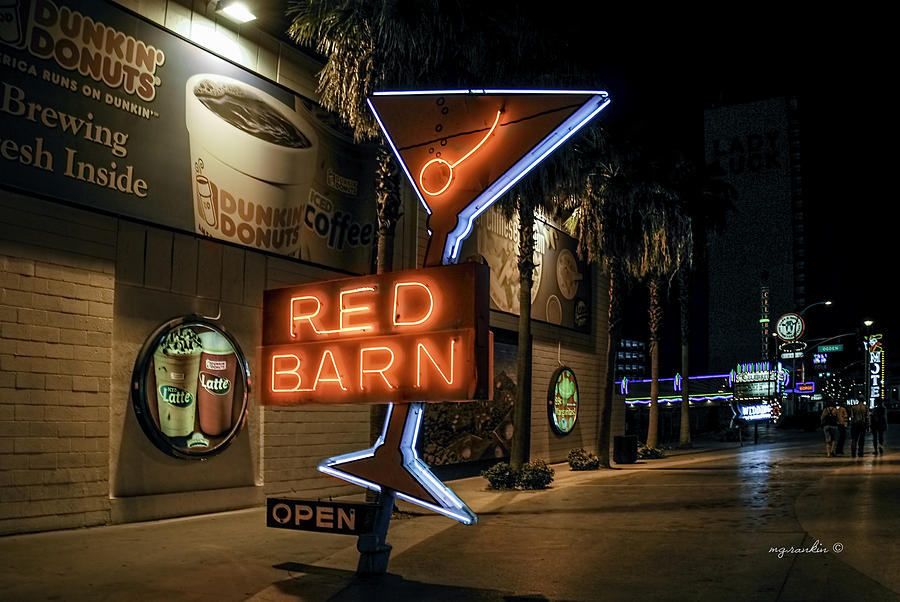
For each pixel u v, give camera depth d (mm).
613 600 7328
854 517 11969
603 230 24141
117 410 12250
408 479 8547
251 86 14828
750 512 13086
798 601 7090
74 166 11688
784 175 122250
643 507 14195
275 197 15180
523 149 9297
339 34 13328
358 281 8664
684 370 39719
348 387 8594
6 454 10711
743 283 122500
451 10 13359
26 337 11031
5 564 8867
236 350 14234
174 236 13273
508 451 23484
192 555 9531
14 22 10984
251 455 14625
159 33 13086
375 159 17672
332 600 7355
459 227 9617
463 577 8383
